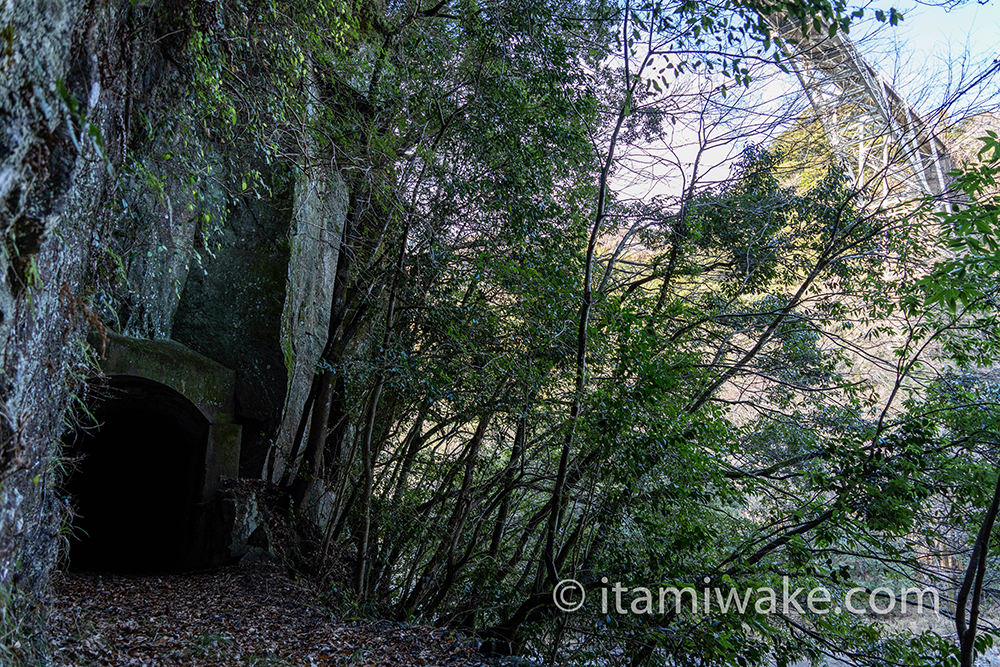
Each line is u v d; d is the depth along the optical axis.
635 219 12.59
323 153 11.73
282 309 13.17
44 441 4.71
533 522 12.54
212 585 10.80
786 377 13.23
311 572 12.01
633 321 9.54
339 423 13.84
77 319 5.15
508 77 12.17
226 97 8.60
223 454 12.59
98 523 14.17
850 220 12.45
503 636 9.91
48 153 3.95
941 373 11.38
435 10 13.75
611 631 8.78
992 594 9.74
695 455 8.65
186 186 9.69
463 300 11.59
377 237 14.41
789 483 11.86
